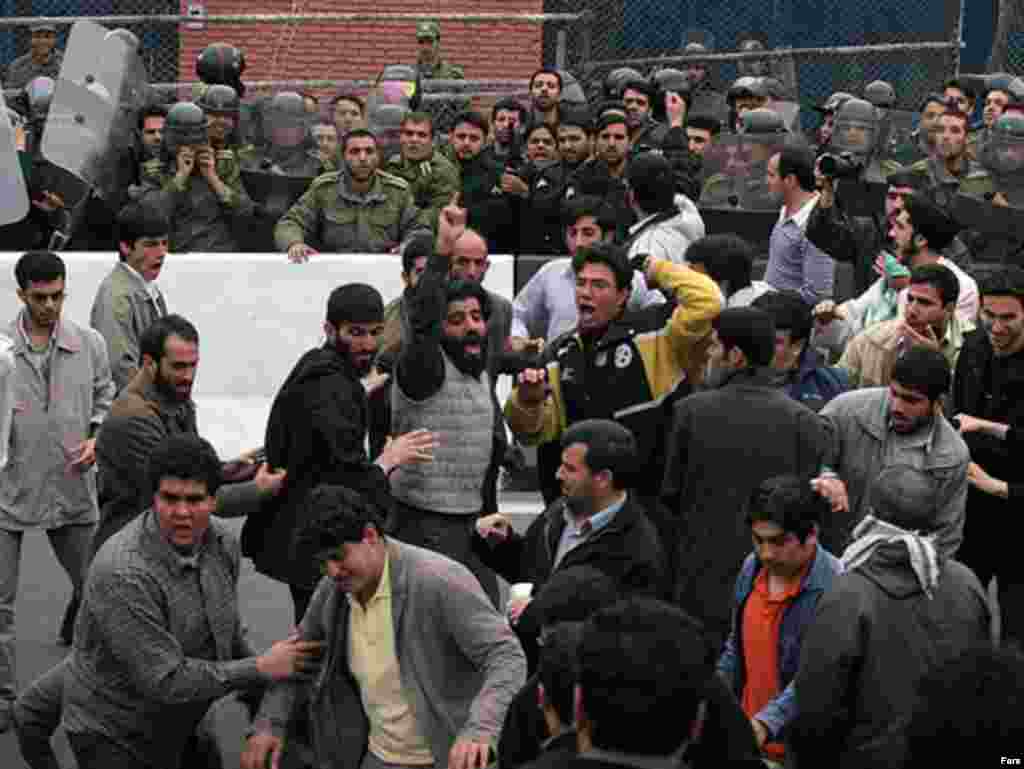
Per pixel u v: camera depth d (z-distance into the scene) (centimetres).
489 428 840
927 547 615
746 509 734
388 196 1300
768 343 740
